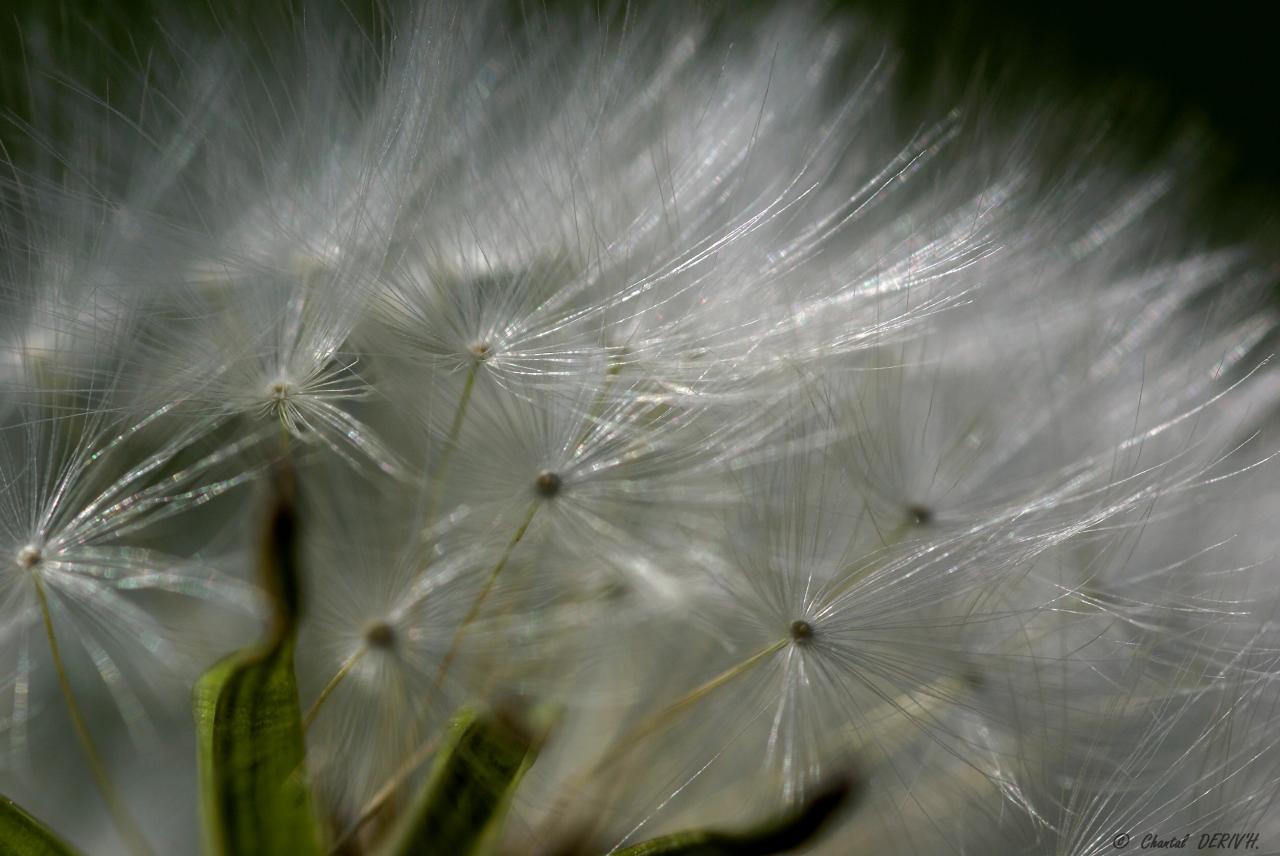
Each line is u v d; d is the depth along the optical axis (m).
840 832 0.08
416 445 0.08
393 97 0.08
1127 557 0.09
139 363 0.08
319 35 0.09
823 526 0.08
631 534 0.08
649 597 0.08
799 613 0.08
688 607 0.08
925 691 0.08
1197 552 0.09
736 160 0.09
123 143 0.09
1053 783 0.08
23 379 0.08
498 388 0.08
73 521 0.08
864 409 0.09
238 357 0.08
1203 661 0.09
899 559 0.08
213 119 0.09
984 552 0.08
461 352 0.08
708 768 0.08
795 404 0.08
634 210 0.09
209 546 0.09
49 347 0.08
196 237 0.08
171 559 0.09
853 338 0.09
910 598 0.08
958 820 0.08
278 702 0.08
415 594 0.08
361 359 0.08
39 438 0.08
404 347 0.08
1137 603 0.09
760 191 0.09
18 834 0.08
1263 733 0.08
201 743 0.08
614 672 0.08
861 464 0.08
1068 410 0.09
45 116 0.09
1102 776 0.08
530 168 0.09
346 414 0.08
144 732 0.09
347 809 0.08
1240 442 0.09
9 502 0.08
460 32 0.09
